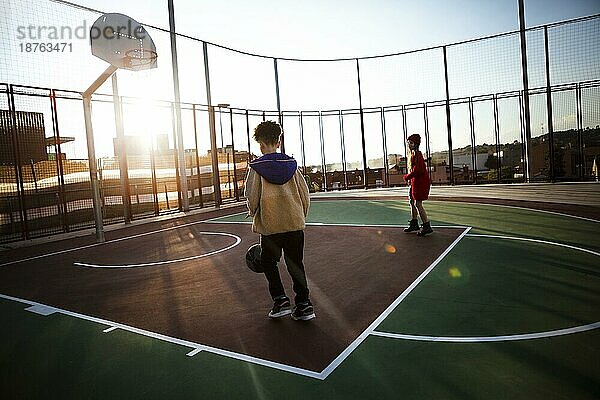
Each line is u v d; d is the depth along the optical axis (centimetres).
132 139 1427
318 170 2055
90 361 341
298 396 271
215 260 698
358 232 890
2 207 1118
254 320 414
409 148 809
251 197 390
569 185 1571
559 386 265
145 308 470
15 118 1043
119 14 1095
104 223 1302
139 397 281
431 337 349
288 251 402
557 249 634
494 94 1736
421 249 689
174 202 1748
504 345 326
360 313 415
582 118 1596
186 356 340
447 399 258
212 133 1636
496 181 1786
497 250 648
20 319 453
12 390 299
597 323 359
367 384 281
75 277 634
